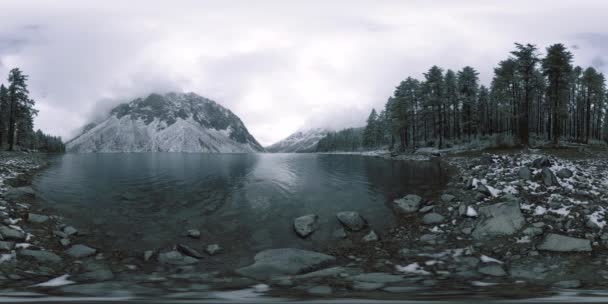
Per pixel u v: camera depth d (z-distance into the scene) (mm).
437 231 12172
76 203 15805
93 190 19938
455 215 13352
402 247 10891
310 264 9148
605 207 11734
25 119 53969
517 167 19000
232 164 50312
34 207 14000
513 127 53312
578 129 60656
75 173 30234
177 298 6184
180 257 9781
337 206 16406
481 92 69125
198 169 38656
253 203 17219
